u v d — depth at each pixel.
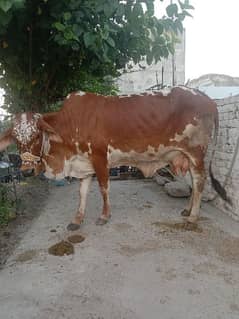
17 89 3.68
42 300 1.54
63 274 1.78
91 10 2.28
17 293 1.60
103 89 5.31
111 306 1.48
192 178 2.50
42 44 3.02
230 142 2.68
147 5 2.19
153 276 1.74
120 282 1.69
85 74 3.85
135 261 1.91
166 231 2.38
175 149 2.47
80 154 2.44
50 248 2.10
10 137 2.20
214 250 2.06
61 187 4.01
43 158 2.37
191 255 1.99
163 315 1.41
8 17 1.65
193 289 1.61
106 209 2.54
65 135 2.41
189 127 2.39
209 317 1.40
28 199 3.28
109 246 2.13
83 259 1.95
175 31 2.52
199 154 2.46
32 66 3.38
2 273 1.81
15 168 3.94
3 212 2.55
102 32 2.27
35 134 2.14
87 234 2.35
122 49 3.02
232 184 2.65
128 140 2.42
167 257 1.96
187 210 2.74
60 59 3.33
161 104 2.41
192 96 2.41
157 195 3.51
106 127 2.38
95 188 3.87
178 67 8.66
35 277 1.75
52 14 2.31
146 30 2.85
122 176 4.71
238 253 2.02
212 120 2.45
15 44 2.87
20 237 2.33
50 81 3.75
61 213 2.88
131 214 2.80
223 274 1.76
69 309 1.47
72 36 2.25
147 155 2.49
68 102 2.45
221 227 2.47
